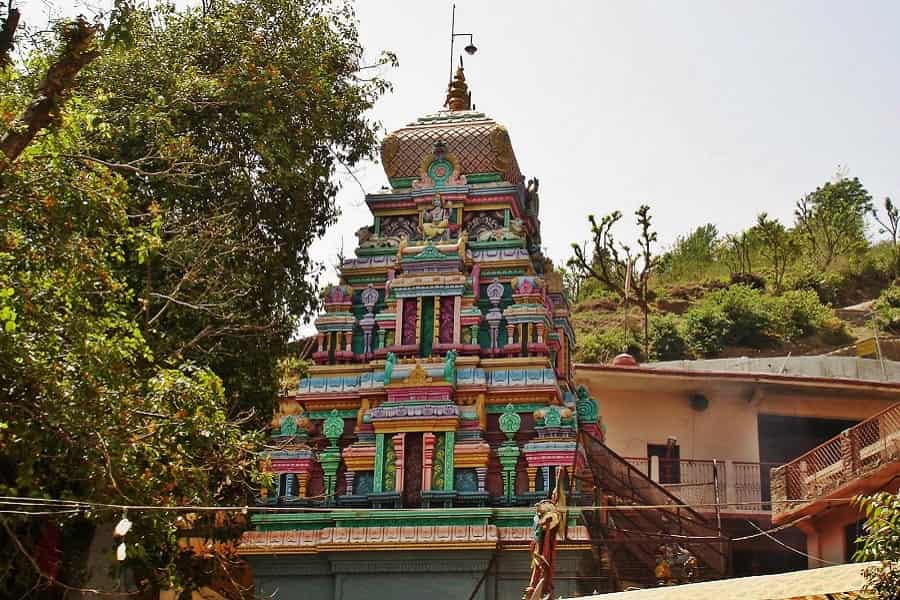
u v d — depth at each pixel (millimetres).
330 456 18484
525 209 22203
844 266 55719
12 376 11344
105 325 12211
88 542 15195
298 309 19281
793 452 26500
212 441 12977
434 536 16969
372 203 21016
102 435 11711
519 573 16844
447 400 18312
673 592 10664
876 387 25391
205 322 16781
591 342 45594
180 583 13570
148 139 17094
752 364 30656
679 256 59281
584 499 17375
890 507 10484
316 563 17375
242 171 18203
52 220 11531
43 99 11422
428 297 19516
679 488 25062
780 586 10219
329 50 20234
